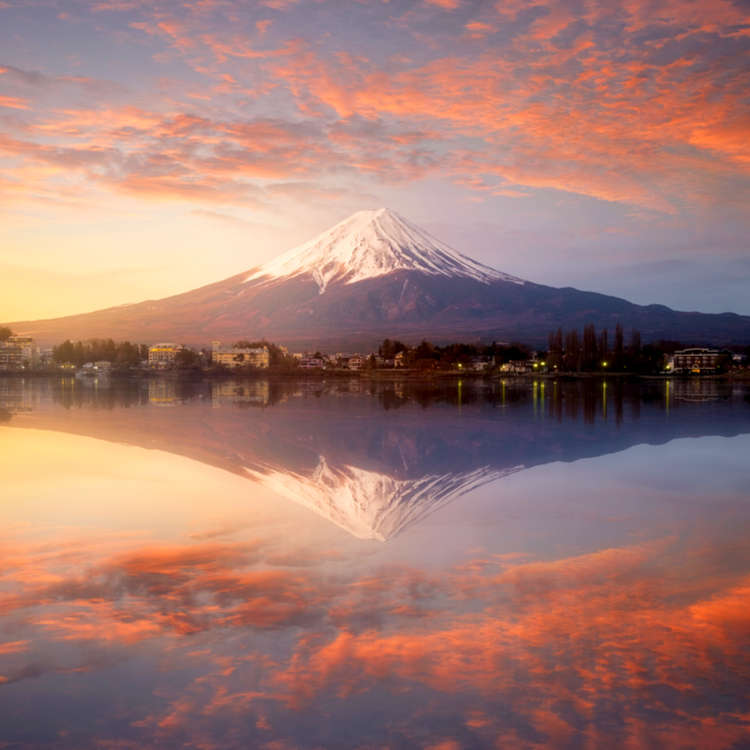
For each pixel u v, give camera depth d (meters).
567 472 31.42
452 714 9.41
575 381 158.62
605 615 12.87
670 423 55.31
